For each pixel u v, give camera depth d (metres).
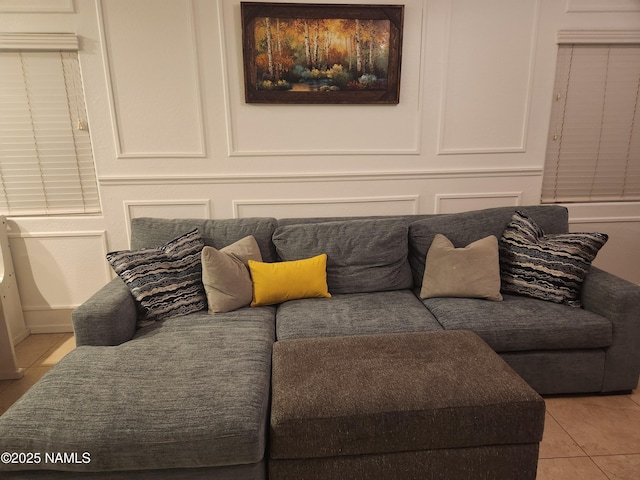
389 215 2.84
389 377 1.48
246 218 2.50
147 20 2.45
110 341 1.81
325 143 2.73
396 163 2.81
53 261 2.74
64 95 2.57
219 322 1.97
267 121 2.66
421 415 1.35
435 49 2.64
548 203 2.99
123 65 2.49
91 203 2.75
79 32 2.43
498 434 1.39
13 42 2.41
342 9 2.51
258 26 2.48
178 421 1.28
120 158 2.62
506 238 2.34
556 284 2.11
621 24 2.69
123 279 2.04
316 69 2.58
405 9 2.57
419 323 1.96
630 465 1.64
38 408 1.33
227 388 1.42
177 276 2.12
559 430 1.83
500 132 2.82
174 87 2.55
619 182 3.04
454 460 1.41
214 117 2.62
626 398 2.05
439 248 2.30
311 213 2.83
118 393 1.39
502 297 2.18
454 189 2.88
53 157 2.65
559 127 2.90
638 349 1.98
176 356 1.63
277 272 2.22
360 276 2.34
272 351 1.74
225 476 1.33
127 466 1.26
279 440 1.33
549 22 2.66
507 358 1.95
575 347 1.97
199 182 2.71
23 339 2.73
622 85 2.85
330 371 1.53
